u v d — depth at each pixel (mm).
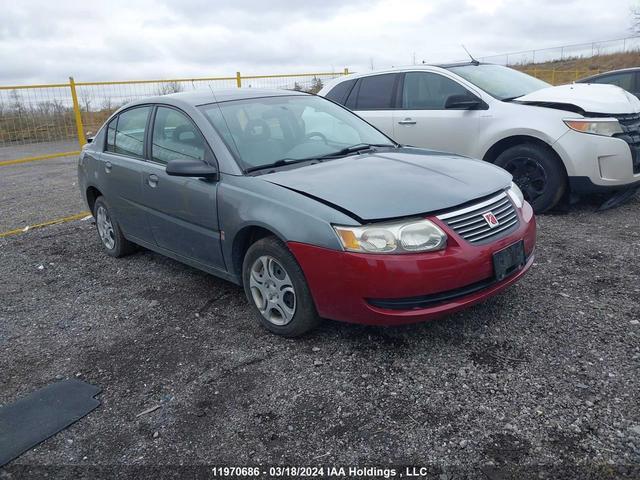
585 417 2676
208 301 4375
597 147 5570
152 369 3418
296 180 3580
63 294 4789
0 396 3256
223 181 3826
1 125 12312
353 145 4457
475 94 6344
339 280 3156
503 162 6145
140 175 4629
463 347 3385
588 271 4406
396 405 2875
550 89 6379
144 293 4652
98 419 2961
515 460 2443
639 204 6332
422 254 3082
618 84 9852
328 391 3037
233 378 3242
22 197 9570
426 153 4316
